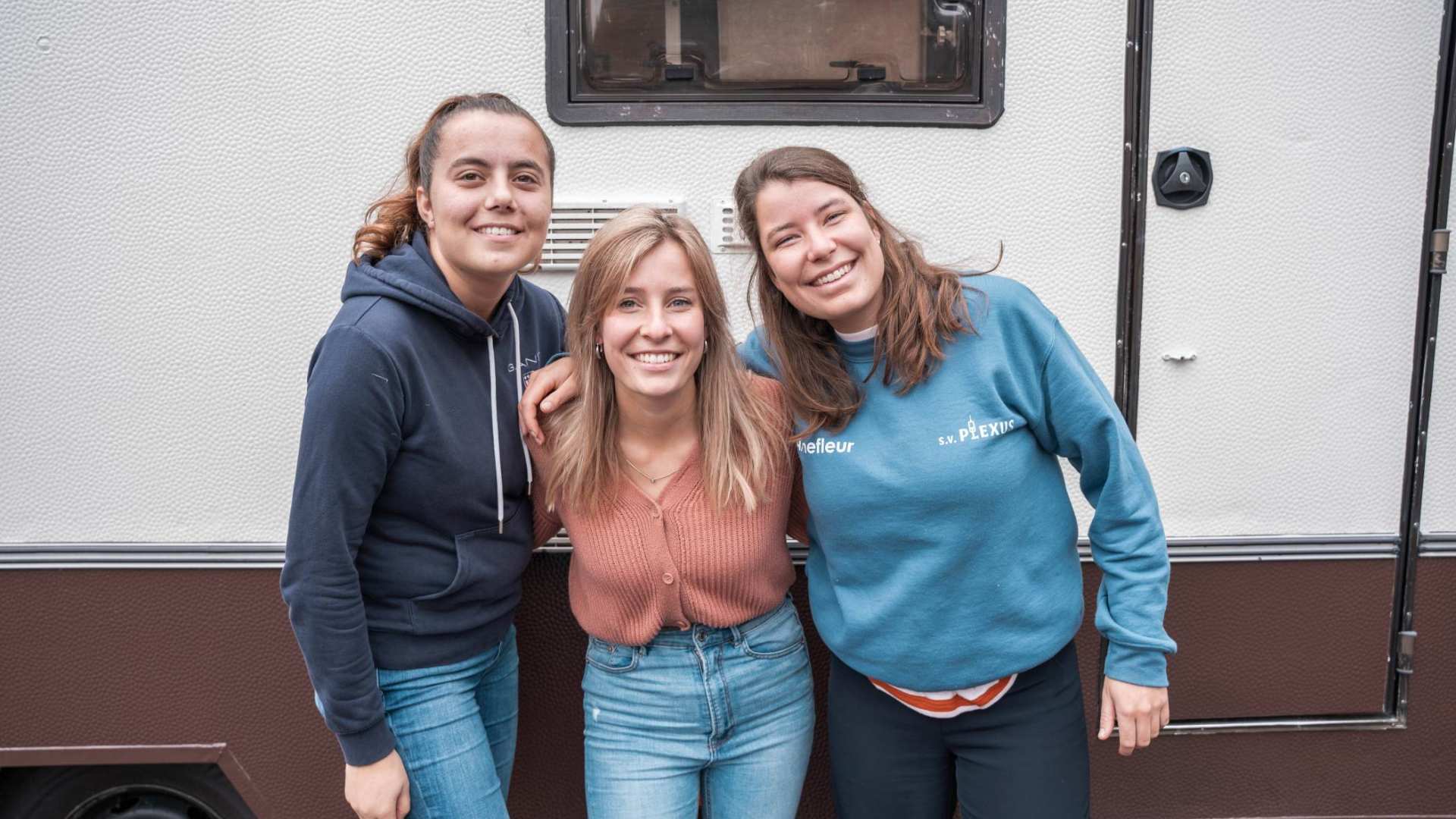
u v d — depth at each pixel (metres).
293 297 1.73
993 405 1.32
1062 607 1.39
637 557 1.39
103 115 1.68
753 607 1.45
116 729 1.82
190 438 1.75
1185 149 1.73
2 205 1.68
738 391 1.40
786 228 1.30
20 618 1.79
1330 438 1.81
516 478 1.46
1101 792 1.92
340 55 1.69
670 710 1.44
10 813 1.92
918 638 1.37
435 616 1.40
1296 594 1.85
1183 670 1.87
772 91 1.71
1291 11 1.71
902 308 1.31
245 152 1.70
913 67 1.71
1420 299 1.77
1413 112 1.73
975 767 1.43
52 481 1.75
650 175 1.73
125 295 1.71
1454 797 1.90
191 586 1.79
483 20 1.68
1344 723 1.88
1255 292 1.77
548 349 1.58
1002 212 1.75
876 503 1.33
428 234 1.42
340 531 1.24
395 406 1.27
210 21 1.67
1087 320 1.78
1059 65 1.71
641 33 1.70
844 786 1.53
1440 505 1.82
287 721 1.83
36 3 1.65
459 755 1.41
